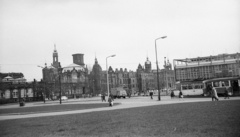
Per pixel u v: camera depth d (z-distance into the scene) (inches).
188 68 2677.2
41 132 567.8
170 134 448.1
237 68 2479.1
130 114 856.3
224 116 626.5
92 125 629.6
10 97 4229.8
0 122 857.5
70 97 4955.7
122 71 6899.6
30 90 4431.6
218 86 1889.8
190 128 491.5
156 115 765.3
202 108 891.4
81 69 6318.9
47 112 1267.2
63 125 665.0
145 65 7391.7
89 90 5762.8
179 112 809.5
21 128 659.4
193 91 2226.9
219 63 2546.8
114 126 586.9
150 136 442.6
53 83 4756.4
